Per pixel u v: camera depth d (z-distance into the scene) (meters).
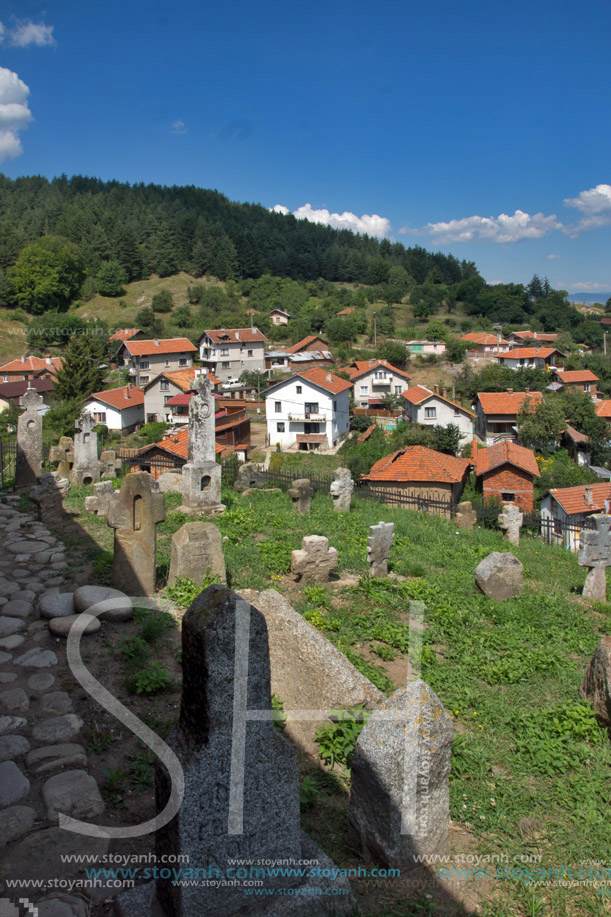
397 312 130.12
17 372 69.06
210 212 170.38
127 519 9.41
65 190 166.12
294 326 106.19
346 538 14.70
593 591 13.16
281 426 59.50
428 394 58.62
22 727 5.95
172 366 77.62
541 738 6.89
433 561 14.00
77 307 111.06
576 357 87.00
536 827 5.57
